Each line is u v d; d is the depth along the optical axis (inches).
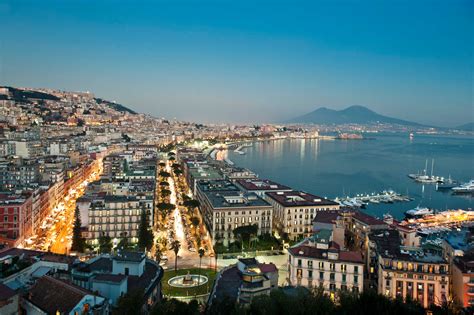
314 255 6860.2
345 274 6638.8
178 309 4788.4
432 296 6427.2
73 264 5393.7
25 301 4060.0
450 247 7568.9
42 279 4389.8
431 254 7022.6
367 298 5270.7
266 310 4746.6
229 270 6397.6
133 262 5315.0
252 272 5935.0
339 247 7332.7
